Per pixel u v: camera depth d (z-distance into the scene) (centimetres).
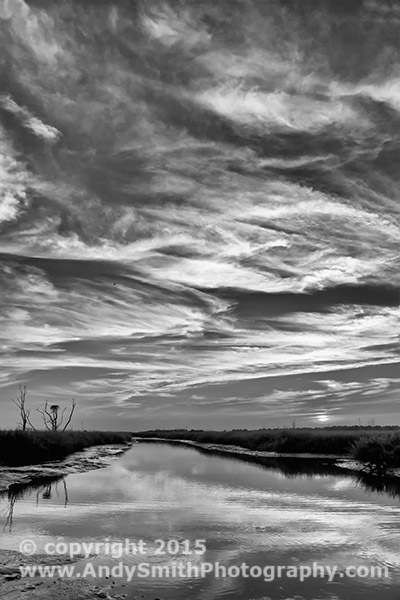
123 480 2570
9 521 1468
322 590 895
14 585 893
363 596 868
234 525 1410
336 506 1733
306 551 1144
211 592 885
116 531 1330
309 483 2400
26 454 3309
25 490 2166
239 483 2419
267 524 1427
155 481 2514
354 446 3575
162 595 866
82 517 1527
